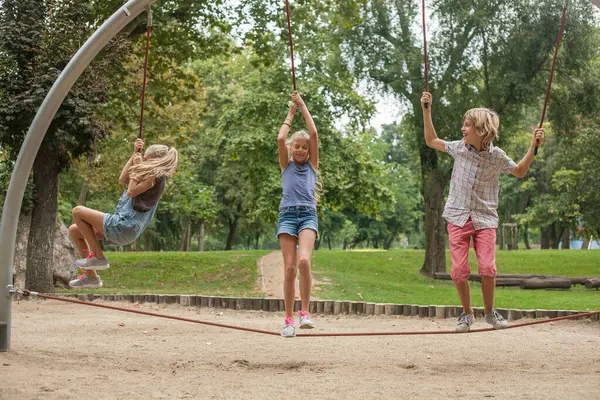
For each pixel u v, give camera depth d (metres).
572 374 6.27
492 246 6.41
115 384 5.39
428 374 6.27
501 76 23.48
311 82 25.72
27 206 15.72
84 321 11.27
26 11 15.11
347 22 21.41
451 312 12.79
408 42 23.94
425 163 24.69
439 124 23.95
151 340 8.91
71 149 15.62
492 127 6.37
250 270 21.27
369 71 24.23
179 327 10.71
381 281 21.14
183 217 41.84
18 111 14.74
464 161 6.51
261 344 8.70
